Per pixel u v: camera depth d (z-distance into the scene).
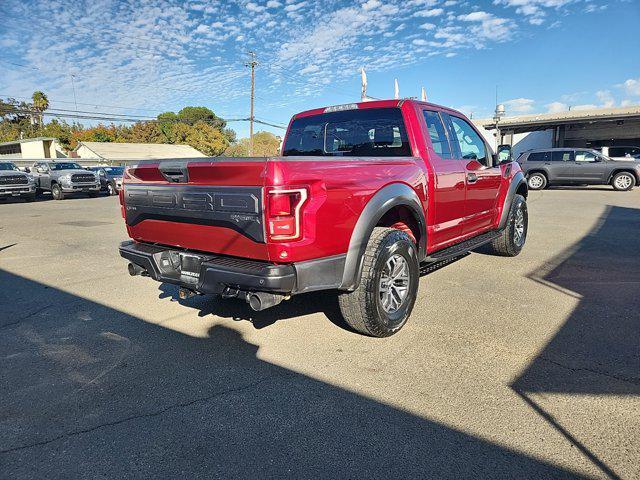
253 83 43.84
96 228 10.95
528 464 2.30
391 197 3.71
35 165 22.66
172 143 65.81
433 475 2.24
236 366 3.44
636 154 24.14
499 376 3.19
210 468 2.33
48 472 2.32
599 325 4.06
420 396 2.95
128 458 2.42
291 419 2.74
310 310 4.58
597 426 2.60
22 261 7.19
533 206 13.42
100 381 3.25
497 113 28.62
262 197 2.96
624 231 8.95
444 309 4.56
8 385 3.22
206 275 3.30
